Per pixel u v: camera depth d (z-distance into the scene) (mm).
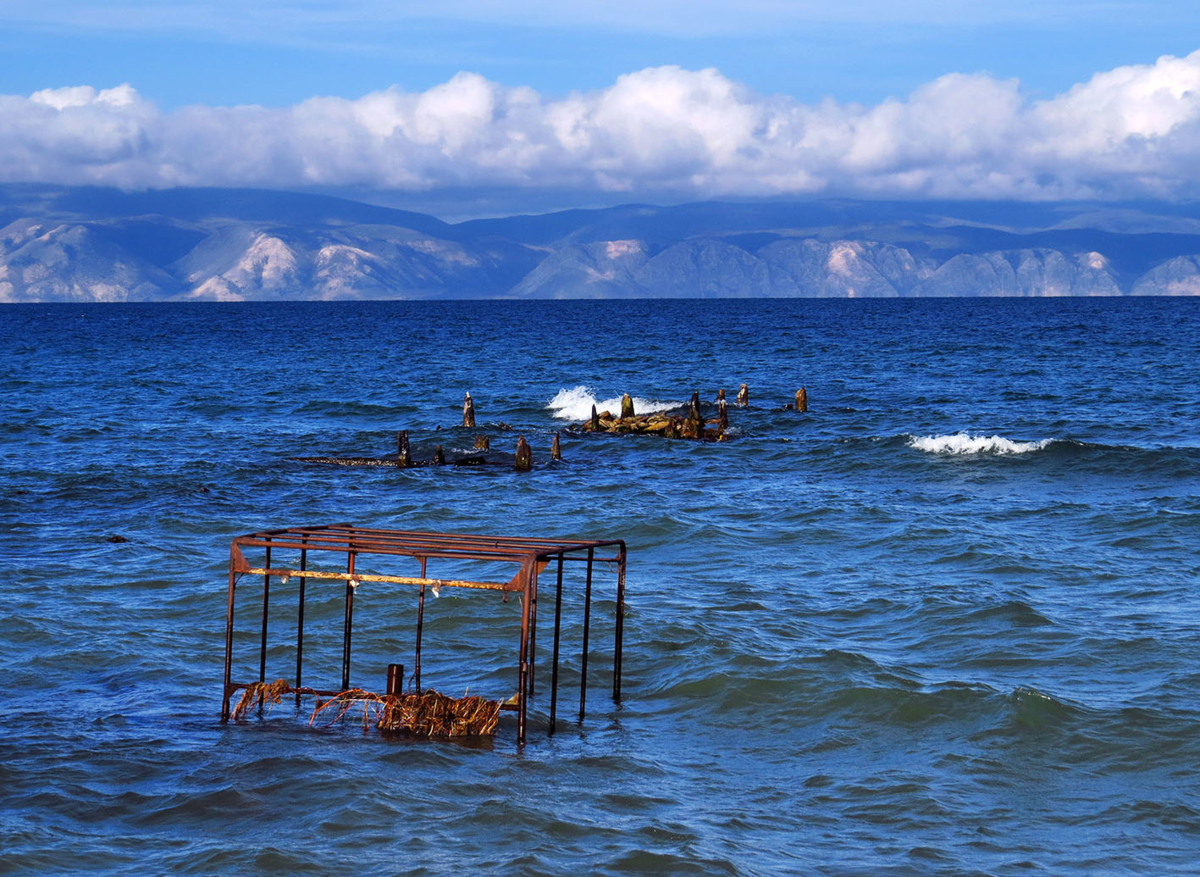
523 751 14945
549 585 23859
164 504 33500
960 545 27609
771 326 180000
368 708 16578
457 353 115188
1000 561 25844
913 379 81250
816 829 12719
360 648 19453
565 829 12547
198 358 109812
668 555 27406
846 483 38500
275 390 75688
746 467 42344
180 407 65000
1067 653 18844
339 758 14570
